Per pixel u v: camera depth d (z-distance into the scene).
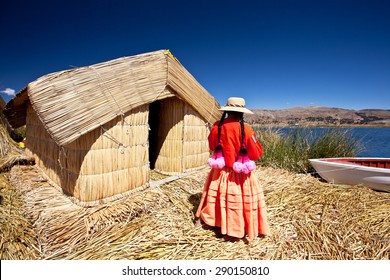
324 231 2.78
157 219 2.90
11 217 2.74
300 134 6.07
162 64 3.70
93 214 2.82
